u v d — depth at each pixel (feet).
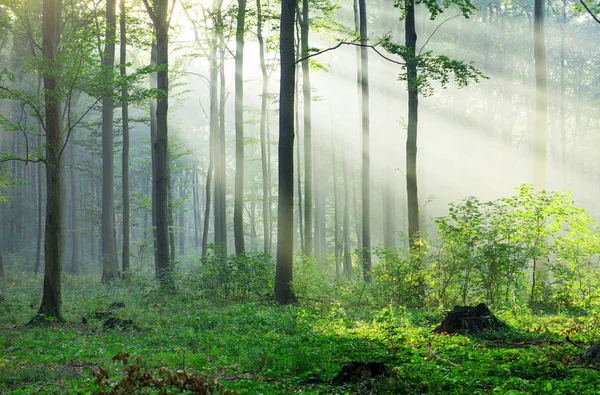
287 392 27.91
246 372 32.45
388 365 31.40
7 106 151.94
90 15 111.45
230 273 70.90
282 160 65.36
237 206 100.89
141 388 25.41
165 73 82.17
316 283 73.00
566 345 35.50
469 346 36.50
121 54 103.55
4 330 49.62
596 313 49.90
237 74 102.58
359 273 94.17
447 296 62.13
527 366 29.86
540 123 80.23
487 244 61.00
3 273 113.09
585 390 24.31
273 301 65.26
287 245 65.46
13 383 30.94
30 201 175.94
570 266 59.88
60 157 55.72
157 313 60.08
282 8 65.77
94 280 114.11
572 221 60.18
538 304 60.75
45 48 56.13
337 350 36.29
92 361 35.60
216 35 118.62
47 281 54.34
